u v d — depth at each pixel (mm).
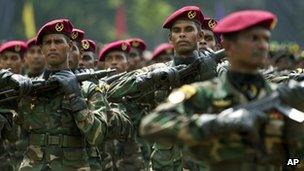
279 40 121625
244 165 15047
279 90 15109
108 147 26516
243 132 14844
